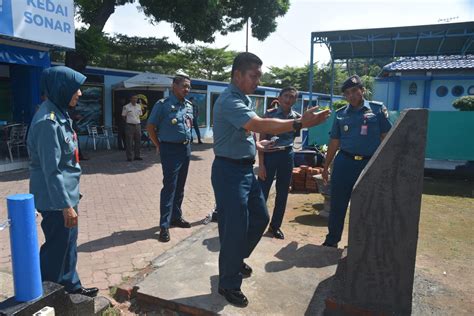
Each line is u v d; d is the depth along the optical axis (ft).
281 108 15.33
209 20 43.45
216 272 11.64
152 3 39.17
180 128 15.03
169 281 11.05
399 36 34.42
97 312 9.57
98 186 24.43
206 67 98.63
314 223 18.13
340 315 9.32
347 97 13.75
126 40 61.62
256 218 10.55
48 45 28.68
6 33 24.53
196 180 27.20
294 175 24.61
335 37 35.63
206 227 16.06
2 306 7.02
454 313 9.73
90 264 12.69
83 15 45.93
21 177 26.16
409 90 42.27
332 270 11.98
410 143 8.43
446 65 40.65
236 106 9.11
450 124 29.07
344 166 13.61
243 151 9.69
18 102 33.27
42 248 9.09
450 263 13.12
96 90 43.27
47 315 7.20
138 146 35.50
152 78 41.19
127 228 16.40
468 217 19.07
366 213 8.87
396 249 8.77
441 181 28.50
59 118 8.59
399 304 8.92
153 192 23.17
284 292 10.64
